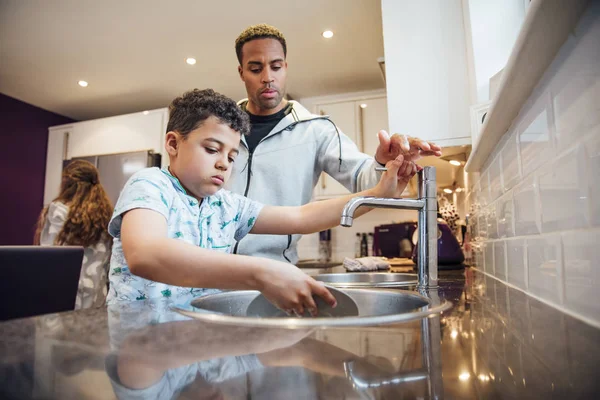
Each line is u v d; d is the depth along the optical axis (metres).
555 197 0.47
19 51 2.53
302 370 0.24
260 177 1.23
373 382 0.22
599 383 0.21
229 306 0.68
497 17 1.34
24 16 2.17
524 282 0.63
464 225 1.80
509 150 0.71
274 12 2.13
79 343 0.30
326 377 0.22
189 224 0.72
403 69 1.60
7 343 0.30
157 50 2.52
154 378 0.22
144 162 2.97
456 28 1.57
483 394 0.20
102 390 0.20
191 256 0.46
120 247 0.71
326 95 3.26
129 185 0.63
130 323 0.39
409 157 0.82
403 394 0.20
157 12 2.13
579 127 0.39
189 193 0.74
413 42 1.61
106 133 3.25
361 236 3.17
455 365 0.25
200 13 2.14
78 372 0.23
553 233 0.48
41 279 0.95
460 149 1.54
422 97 1.56
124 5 2.08
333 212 0.88
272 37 1.16
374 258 1.57
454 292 0.67
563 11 0.36
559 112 0.44
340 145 1.23
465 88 1.52
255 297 0.70
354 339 0.32
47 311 0.96
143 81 2.96
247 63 1.18
